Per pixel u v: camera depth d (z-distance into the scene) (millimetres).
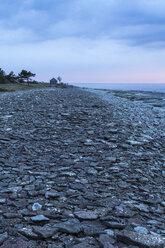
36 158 8945
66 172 7520
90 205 5398
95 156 9617
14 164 7980
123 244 3961
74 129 14406
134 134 13828
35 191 5906
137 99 59062
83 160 8945
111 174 7750
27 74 96438
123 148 10938
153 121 19609
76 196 5844
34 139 11586
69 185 6566
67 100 32219
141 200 5984
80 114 19891
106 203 5504
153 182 7496
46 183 6605
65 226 4289
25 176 7008
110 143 11602
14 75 107125
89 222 4645
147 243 3859
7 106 22953
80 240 3943
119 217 4938
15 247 3633
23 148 9938
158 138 13602
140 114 23234
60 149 10367
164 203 5980
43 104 25750
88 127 15133
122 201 5797
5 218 4523
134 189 6746
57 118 17625
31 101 28000
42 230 4094
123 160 9250
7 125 14344
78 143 11391
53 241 3918
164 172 8664
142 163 9133
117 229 4426
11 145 10328
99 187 6570
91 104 28094
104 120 17688
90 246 3777
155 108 32469
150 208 5660
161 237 4109
